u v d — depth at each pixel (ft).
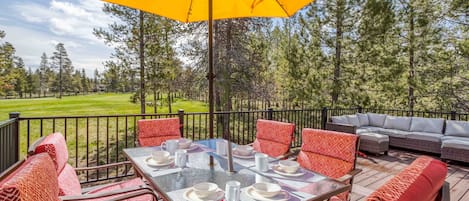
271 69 34.60
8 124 8.34
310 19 29.86
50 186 3.76
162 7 9.24
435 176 3.05
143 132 9.41
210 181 5.36
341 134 7.52
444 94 29.27
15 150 9.06
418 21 26.86
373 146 16.99
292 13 8.71
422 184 2.76
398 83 27.76
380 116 21.49
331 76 30.22
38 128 36.06
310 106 30.45
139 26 26.96
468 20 26.30
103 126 38.83
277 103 34.40
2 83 33.71
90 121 41.50
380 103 29.58
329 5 28.84
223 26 28.84
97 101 56.44
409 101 29.71
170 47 28.09
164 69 28.45
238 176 5.67
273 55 34.68
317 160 7.73
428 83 29.04
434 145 17.19
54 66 61.93
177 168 6.13
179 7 9.51
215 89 29.09
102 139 31.45
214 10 10.00
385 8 25.91
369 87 29.30
